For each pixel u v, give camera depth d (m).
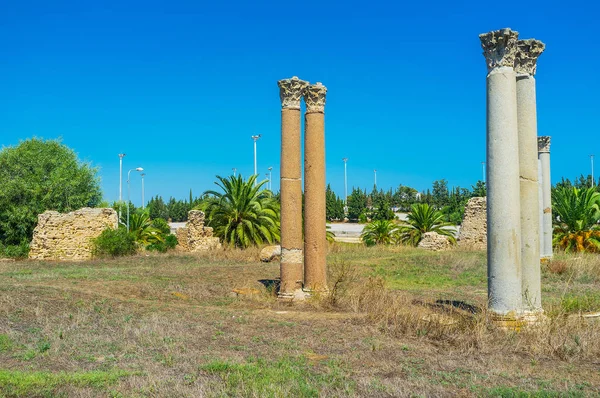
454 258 22.64
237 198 31.50
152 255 28.19
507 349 8.77
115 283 15.16
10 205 32.94
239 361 7.79
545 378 7.29
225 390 6.41
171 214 102.69
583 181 77.69
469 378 7.17
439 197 108.56
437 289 16.78
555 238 28.78
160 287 15.06
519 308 10.00
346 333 9.77
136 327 9.83
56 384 6.54
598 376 7.43
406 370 7.50
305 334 9.69
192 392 6.29
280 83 14.16
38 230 26.94
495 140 10.21
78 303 11.54
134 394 6.21
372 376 7.16
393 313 10.80
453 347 8.88
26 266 22.28
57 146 41.34
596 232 27.58
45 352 8.10
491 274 10.22
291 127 14.14
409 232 35.47
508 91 10.20
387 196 110.25
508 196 10.09
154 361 7.77
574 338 8.97
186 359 7.87
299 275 13.97
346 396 6.30
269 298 14.03
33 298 11.56
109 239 27.45
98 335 9.19
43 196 34.56
